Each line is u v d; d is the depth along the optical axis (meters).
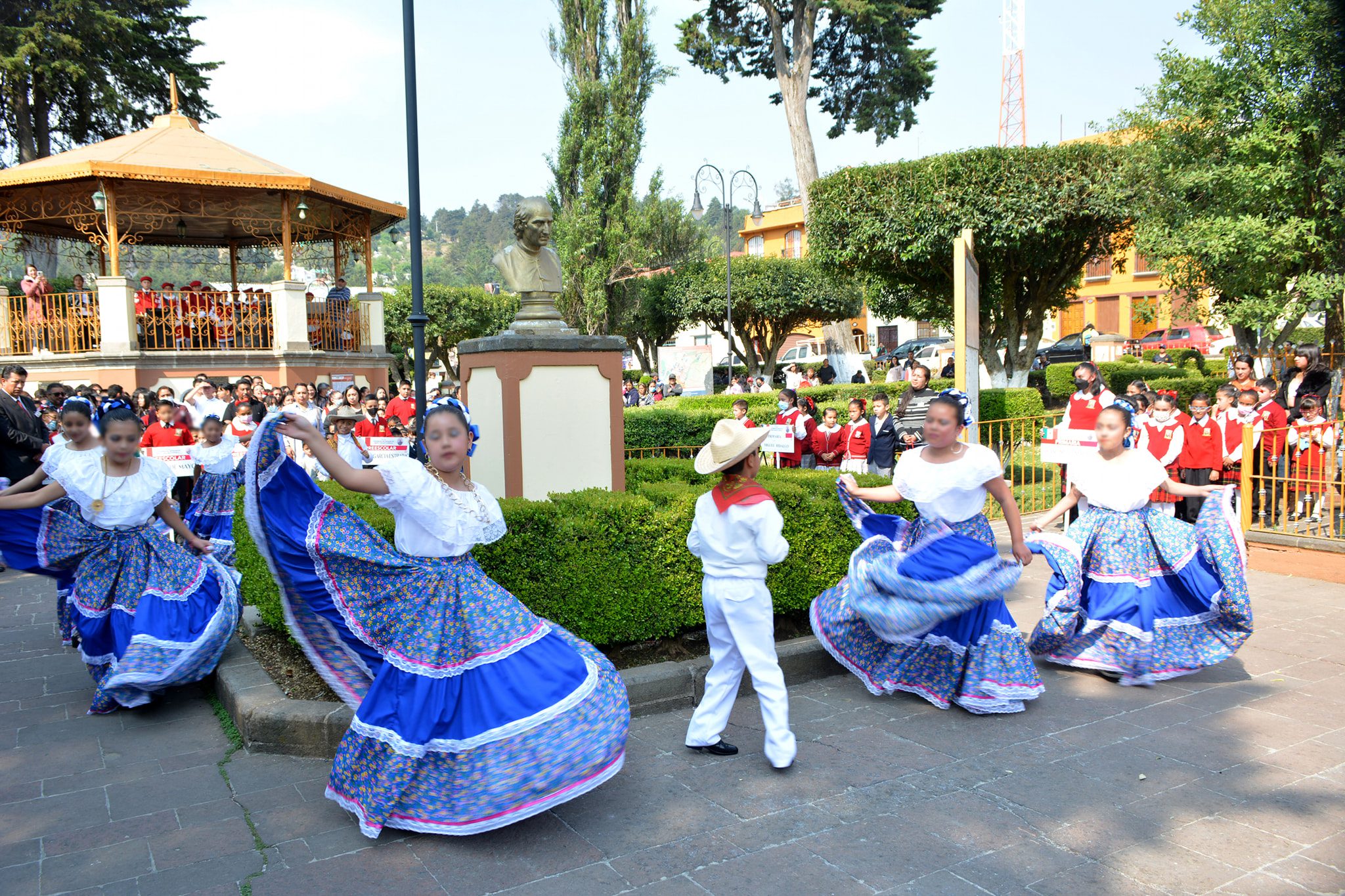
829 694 4.90
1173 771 3.82
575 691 3.32
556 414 6.07
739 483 3.86
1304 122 12.13
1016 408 12.47
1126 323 37.78
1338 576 7.39
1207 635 5.06
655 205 27.48
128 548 4.77
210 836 3.36
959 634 4.56
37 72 24.05
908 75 23.28
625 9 25.84
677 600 5.00
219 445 6.96
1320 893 2.87
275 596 5.24
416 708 3.21
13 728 4.57
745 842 3.27
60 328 15.81
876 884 2.96
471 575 3.43
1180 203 13.51
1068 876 3.00
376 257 133.12
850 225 14.85
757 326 30.16
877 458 9.77
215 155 16.64
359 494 5.66
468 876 3.05
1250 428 8.72
